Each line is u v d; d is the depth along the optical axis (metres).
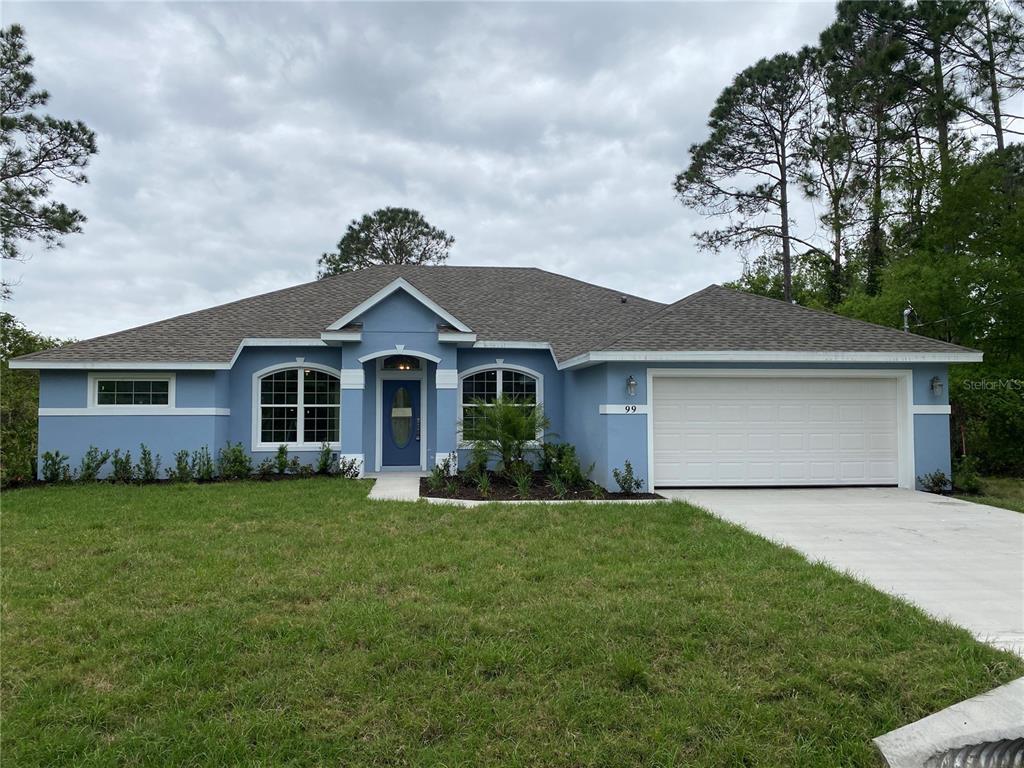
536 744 3.82
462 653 4.82
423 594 6.11
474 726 3.99
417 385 16.83
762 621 5.34
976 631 5.33
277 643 5.04
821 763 3.63
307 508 10.55
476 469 13.84
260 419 16.03
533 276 21.47
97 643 5.09
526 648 4.91
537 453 14.99
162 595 6.15
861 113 26.84
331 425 16.34
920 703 4.15
